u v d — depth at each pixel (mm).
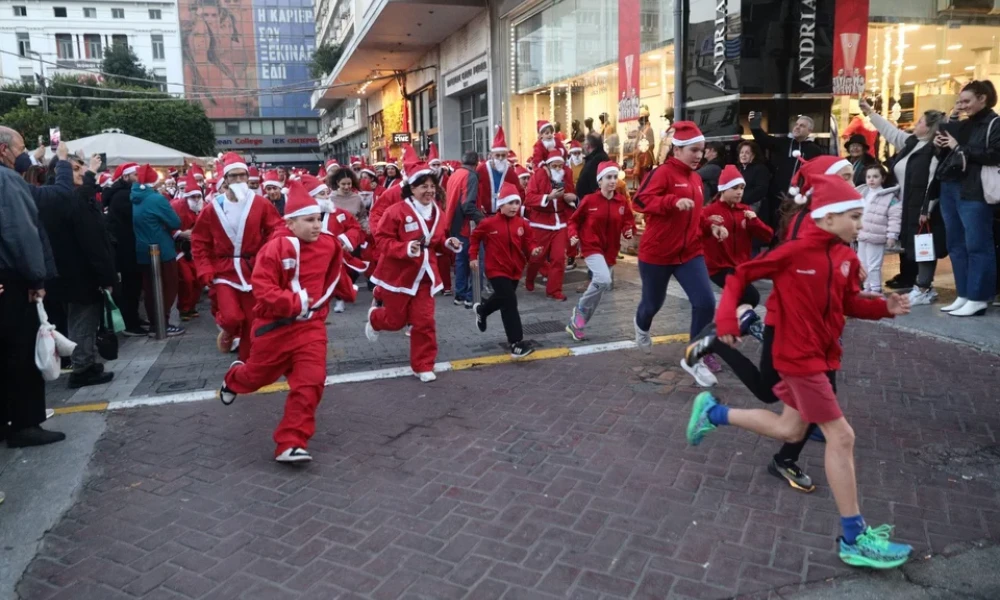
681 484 4152
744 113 10531
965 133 7043
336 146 65188
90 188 6277
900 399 5305
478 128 23453
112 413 5754
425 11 20516
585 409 5391
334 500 4125
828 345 3432
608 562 3406
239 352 6496
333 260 4926
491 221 6637
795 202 4113
